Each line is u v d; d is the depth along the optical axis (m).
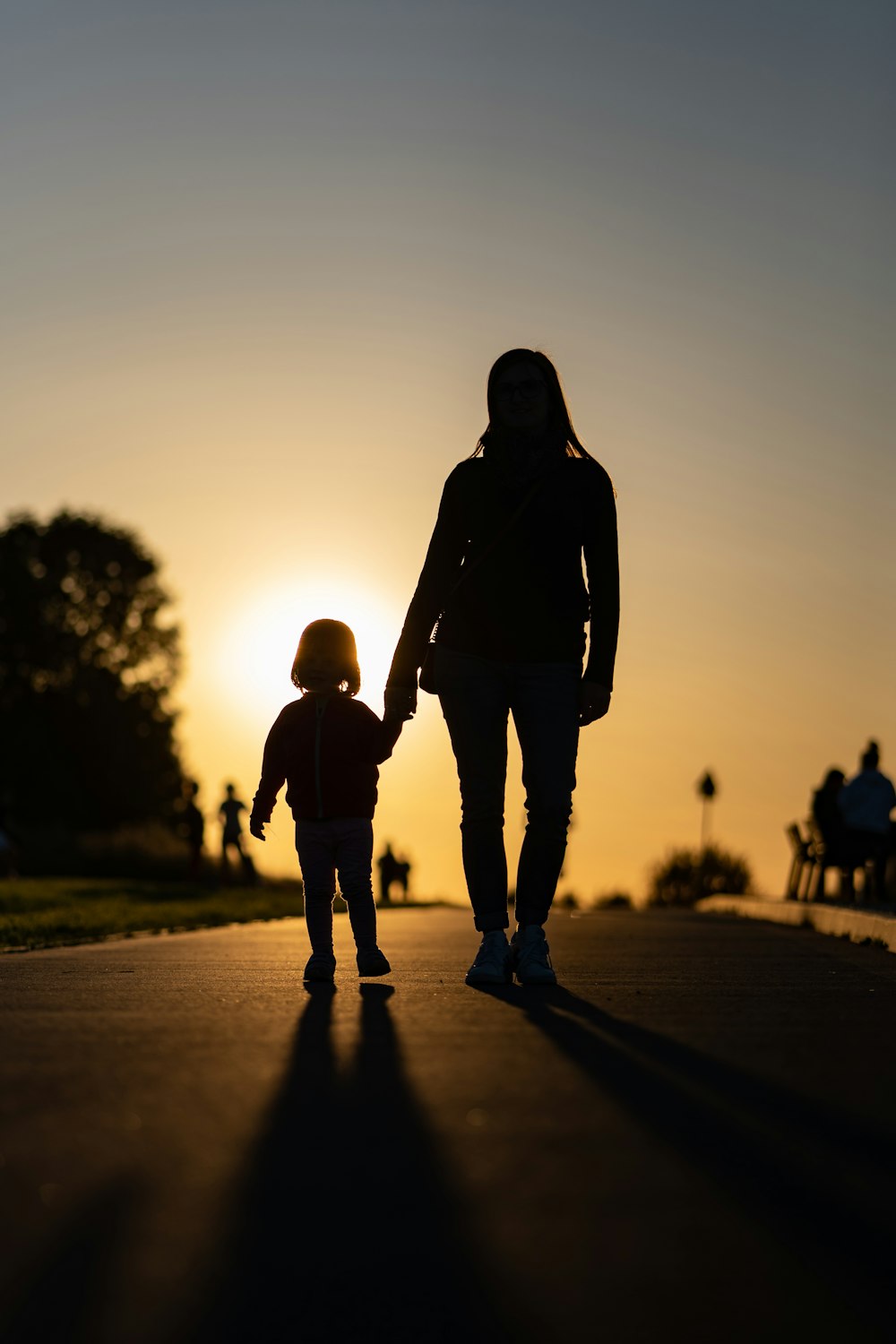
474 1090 4.62
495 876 8.18
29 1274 2.94
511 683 8.18
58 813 85.50
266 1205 3.37
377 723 8.43
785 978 8.38
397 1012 6.51
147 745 89.12
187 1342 2.63
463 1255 3.04
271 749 8.57
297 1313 2.75
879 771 21.97
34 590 88.75
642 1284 2.89
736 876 50.25
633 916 21.31
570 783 8.17
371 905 8.41
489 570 8.12
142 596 91.56
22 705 87.94
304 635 8.52
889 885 27.44
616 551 8.27
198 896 33.03
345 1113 4.29
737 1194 3.48
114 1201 3.40
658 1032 5.89
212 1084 4.71
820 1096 4.62
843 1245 3.12
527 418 8.14
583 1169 3.68
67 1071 4.94
